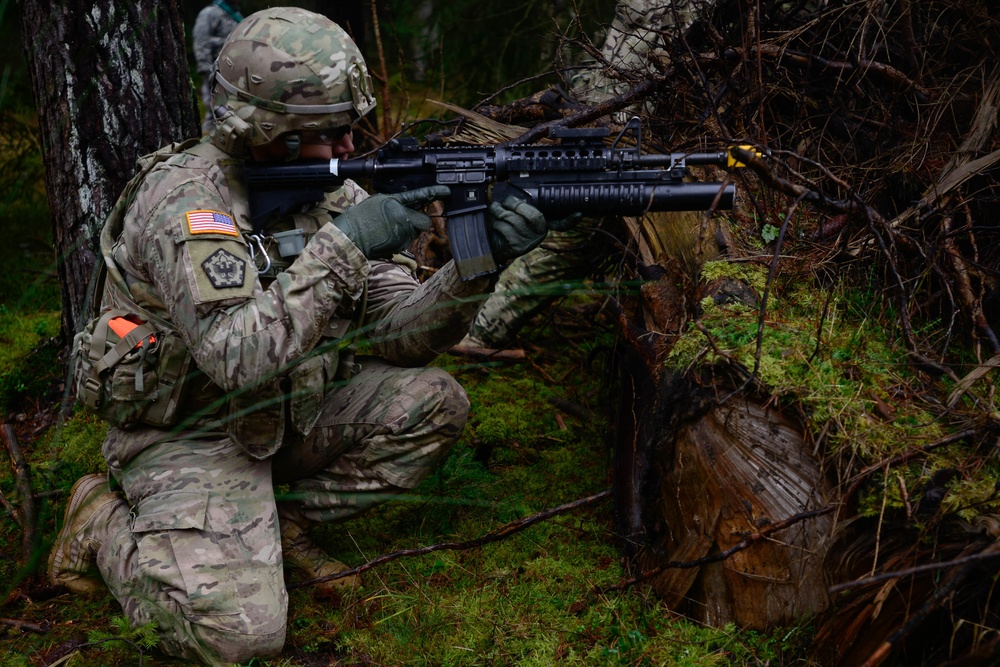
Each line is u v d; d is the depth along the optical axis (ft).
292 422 7.89
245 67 7.32
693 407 7.45
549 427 11.36
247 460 8.13
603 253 11.24
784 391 7.03
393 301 9.08
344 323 8.11
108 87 11.03
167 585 7.47
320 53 7.36
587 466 10.41
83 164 11.23
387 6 16.63
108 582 7.92
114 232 8.14
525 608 8.08
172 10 11.34
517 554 8.92
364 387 8.63
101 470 10.48
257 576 7.60
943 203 8.53
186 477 7.91
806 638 7.00
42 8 10.74
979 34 9.78
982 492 6.03
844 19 10.68
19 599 8.50
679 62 9.98
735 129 10.23
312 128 7.48
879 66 9.75
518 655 7.54
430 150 7.55
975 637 5.65
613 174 7.27
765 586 7.20
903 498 6.23
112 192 11.35
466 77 18.34
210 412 8.09
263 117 7.36
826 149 10.31
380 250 7.53
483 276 7.94
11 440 10.33
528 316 12.42
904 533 6.33
